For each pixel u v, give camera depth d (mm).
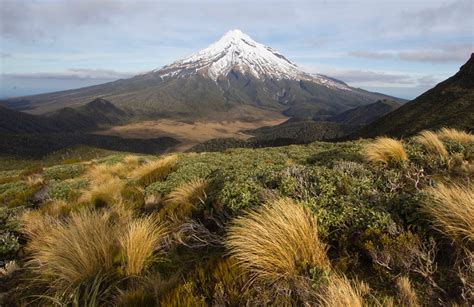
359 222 3936
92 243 4094
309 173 5785
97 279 3650
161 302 2861
